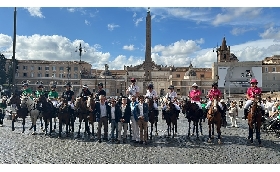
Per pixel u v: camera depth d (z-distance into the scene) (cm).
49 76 12719
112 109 1576
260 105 1501
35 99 1820
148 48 8488
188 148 1372
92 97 1655
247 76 10556
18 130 1972
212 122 1520
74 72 12775
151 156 1182
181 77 13412
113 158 1141
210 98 1664
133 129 1595
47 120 1802
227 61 12081
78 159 1120
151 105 1667
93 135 1652
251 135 1523
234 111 2414
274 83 11262
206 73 13512
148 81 8544
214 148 1374
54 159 1117
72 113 1803
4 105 2255
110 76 12650
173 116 1717
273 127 1869
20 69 12531
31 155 1184
